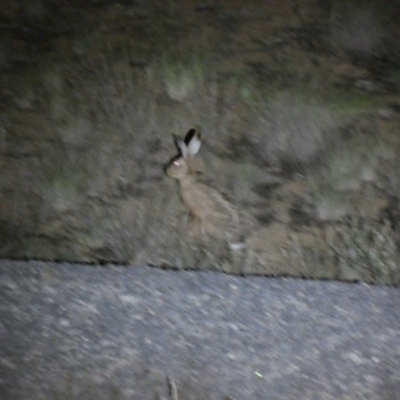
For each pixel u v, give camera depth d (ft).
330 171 34.37
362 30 40.06
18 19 40.52
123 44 39.17
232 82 37.32
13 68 37.93
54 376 22.89
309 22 40.65
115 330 25.27
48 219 32.35
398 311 27.78
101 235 31.81
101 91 36.96
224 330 25.75
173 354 24.36
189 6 41.37
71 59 38.45
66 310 26.14
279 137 35.50
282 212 33.01
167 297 27.43
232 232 32.17
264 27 40.34
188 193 32.37
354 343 25.67
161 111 36.17
